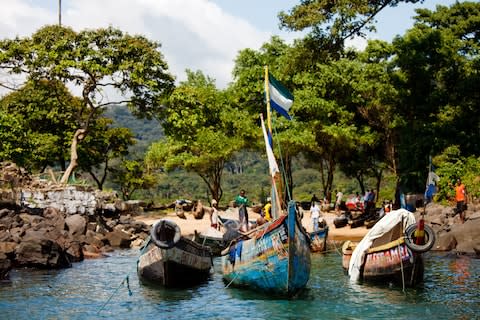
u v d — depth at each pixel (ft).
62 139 174.50
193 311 51.24
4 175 96.43
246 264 57.31
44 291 60.39
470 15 171.83
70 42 122.01
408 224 59.57
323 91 151.33
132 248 101.50
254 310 50.83
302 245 53.62
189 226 127.75
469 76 142.72
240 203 93.20
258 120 161.17
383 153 170.09
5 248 73.56
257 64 166.20
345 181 304.91
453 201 111.45
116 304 54.54
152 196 328.90
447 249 88.33
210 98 157.38
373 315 48.39
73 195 100.32
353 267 63.82
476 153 137.69
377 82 146.00
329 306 51.90
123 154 200.03
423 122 145.18
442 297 55.16
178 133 132.77
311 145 147.64
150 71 126.31
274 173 58.75
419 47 147.54
